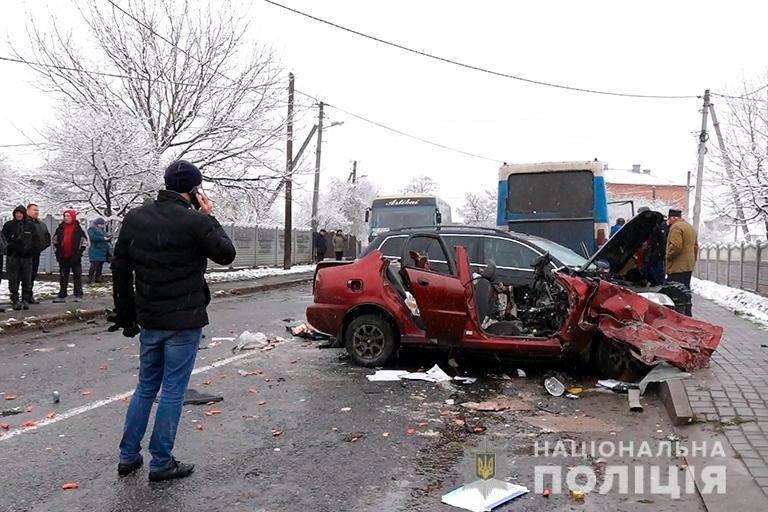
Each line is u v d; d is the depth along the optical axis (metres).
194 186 4.46
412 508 3.87
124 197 19.22
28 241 12.00
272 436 5.19
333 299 7.81
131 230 4.30
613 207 27.59
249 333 9.34
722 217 26.23
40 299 13.62
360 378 7.18
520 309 7.91
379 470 4.48
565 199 13.77
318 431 5.32
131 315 4.62
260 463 4.59
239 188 22.41
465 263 7.29
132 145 18.58
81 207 20.22
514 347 7.07
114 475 4.35
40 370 7.55
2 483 4.19
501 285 8.01
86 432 5.23
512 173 14.07
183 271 4.25
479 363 7.96
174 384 4.29
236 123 21.45
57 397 6.15
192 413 5.80
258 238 28.78
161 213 4.27
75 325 11.30
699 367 6.85
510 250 8.34
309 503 3.92
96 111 18.97
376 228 21.91
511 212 14.04
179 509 3.82
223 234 4.41
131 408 4.36
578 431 5.38
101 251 17.05
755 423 5.28
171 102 21.59
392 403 6.18
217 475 4.36
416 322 7.60
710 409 5.59
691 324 7.07
